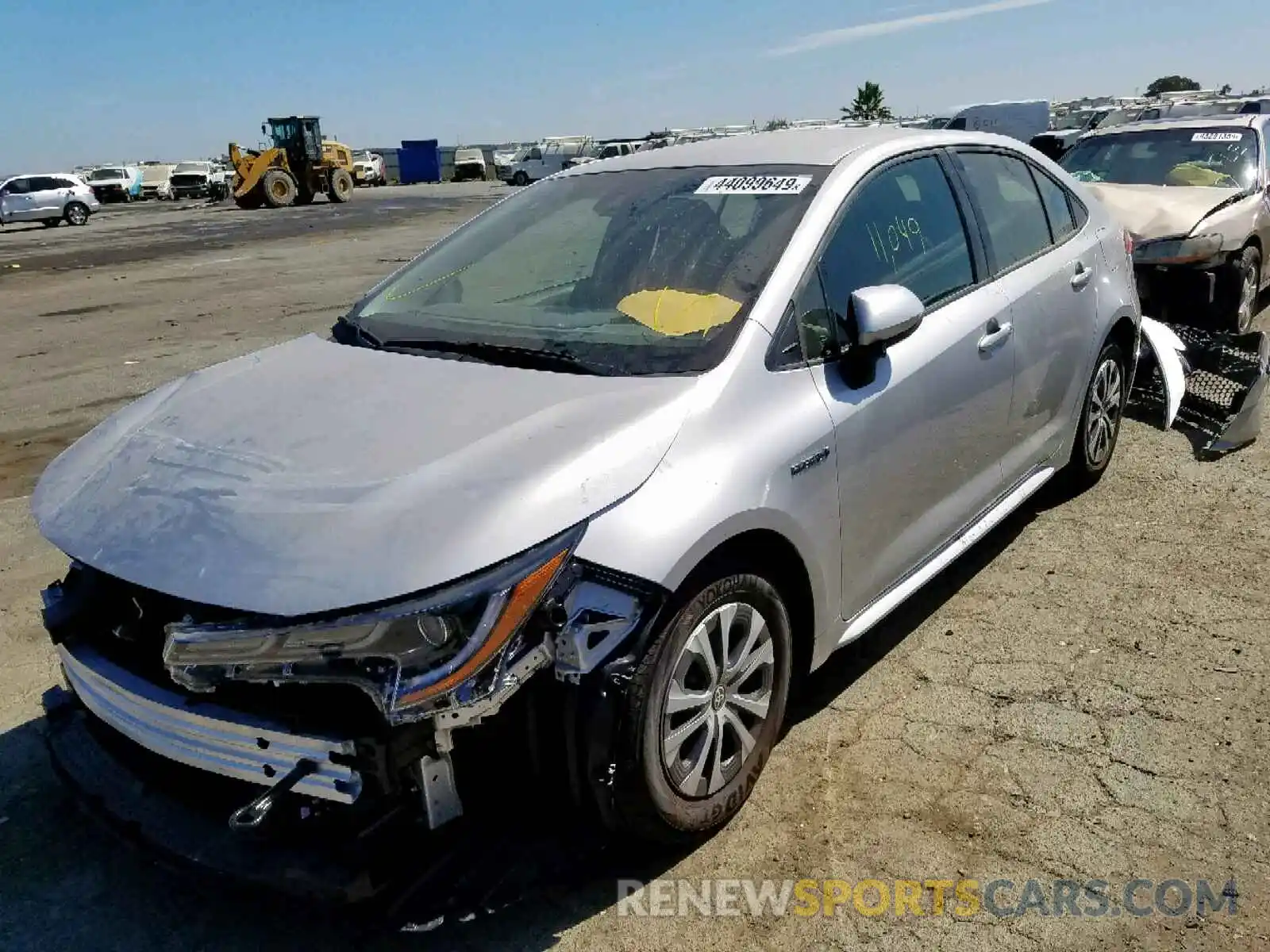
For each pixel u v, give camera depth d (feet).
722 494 8.38
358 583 7.01
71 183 115.75
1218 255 22.65
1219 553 14.07
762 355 9.36
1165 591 13.11
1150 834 8.91
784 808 9.49
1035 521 15.49
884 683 11.46
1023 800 9.42
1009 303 12.62
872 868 8.71
